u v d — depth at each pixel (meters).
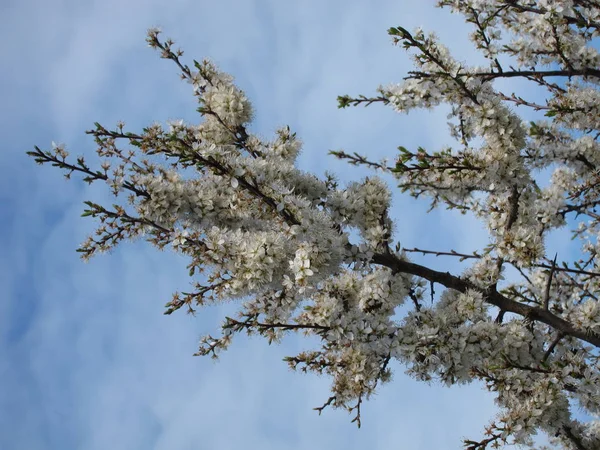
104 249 6.14
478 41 8.91
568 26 9.08
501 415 7.00
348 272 7.40
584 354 7.69
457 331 6.99
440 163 7.51
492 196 8.12
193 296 6.27
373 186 7.36
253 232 6.52
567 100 8.47
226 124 7.78
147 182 6.18
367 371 6.98
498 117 7.48
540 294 9.56
